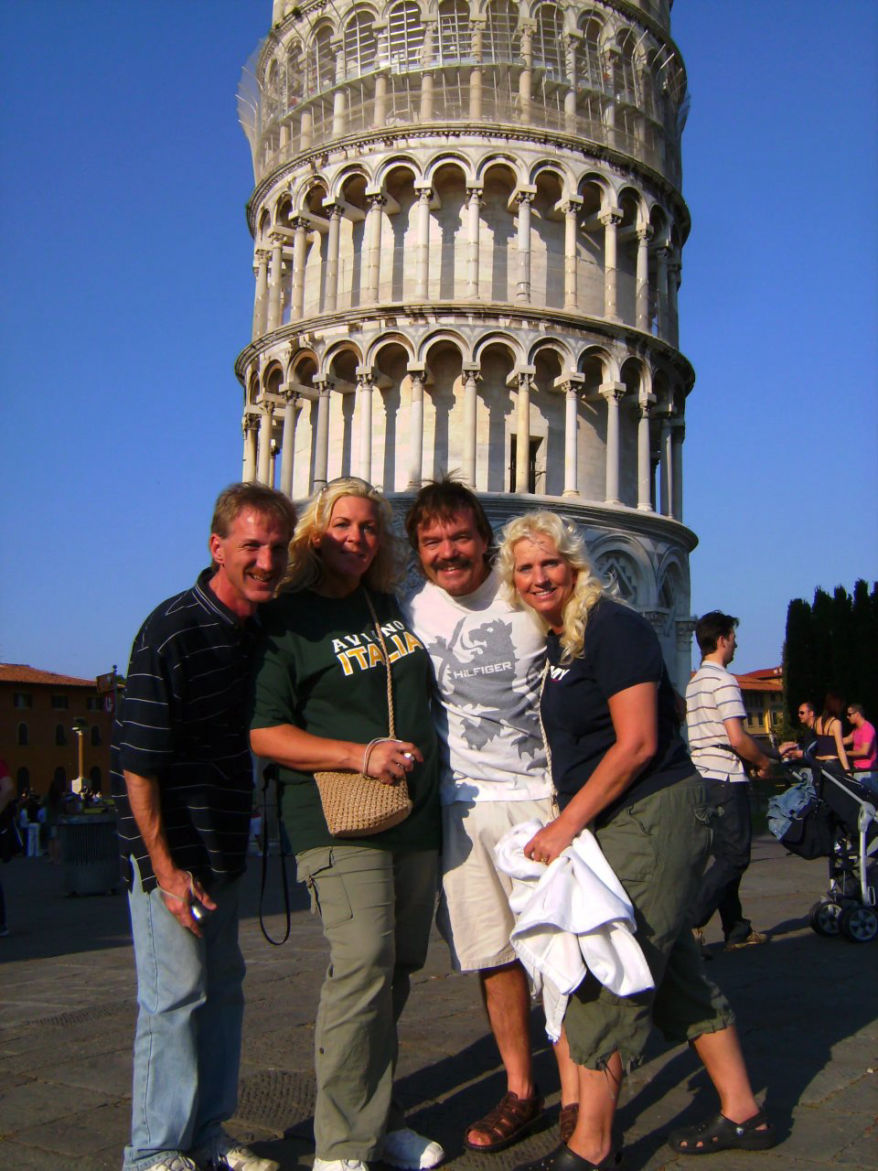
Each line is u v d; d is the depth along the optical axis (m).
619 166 42.78
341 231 43.69
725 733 10.55
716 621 10.74
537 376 41.97
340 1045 5.14
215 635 5.24
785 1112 6.04
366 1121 5.14
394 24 42.94
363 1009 5.16
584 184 42.59
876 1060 6.98
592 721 5.47
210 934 5.42
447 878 5.89
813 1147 5.50
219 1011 5.46
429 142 41.22
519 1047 5.89
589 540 39.50
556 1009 5.22
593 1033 5.08
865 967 10.04
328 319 41.06
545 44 43.06
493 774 5.91
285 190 43.88
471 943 5.84
